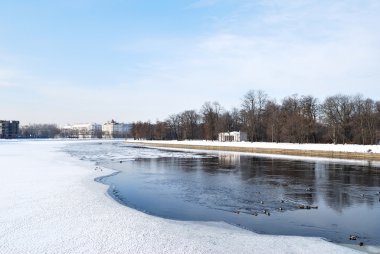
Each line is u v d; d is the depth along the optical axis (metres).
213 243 17.97
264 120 131.75
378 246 18.84
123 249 16.70
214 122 158.62
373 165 60.22
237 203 30.02
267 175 48.28
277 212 26.78
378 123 103.44
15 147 127.81
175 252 16.44
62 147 132.88
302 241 18.78
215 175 48.66
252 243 18.20
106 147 145.00
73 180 38.62
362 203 29.78
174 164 65.56
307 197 32.47
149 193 34.78
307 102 114.19
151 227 20.53
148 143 177.12
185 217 25.31
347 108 109.81
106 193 31.69
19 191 31.28
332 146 82.56
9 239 18.08
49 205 25.83
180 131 199.00
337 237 20.61
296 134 110.25
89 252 16.30
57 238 18.23
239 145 114.12
